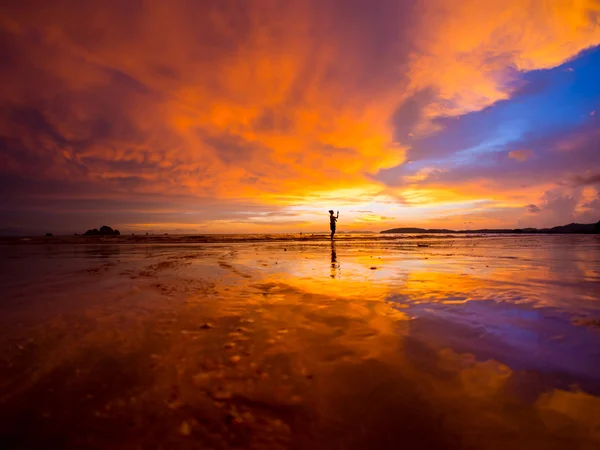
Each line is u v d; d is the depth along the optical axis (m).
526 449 1.75
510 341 3.25
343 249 17.83
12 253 13.80
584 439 1.82
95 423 1.93
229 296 5.18
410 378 2.50
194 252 14.78
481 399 2.21
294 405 2.15
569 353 2.96
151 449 1.74
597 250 15.83
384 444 1.79
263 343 3.17
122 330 3.51
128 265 9.27
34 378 2.44
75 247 18.52
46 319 3.90
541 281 6.67
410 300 4.97
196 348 3.03
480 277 7.21
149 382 2.41
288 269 8.58
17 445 1.73
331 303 4.75
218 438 1.83
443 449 1.75
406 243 26.14
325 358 2.84
